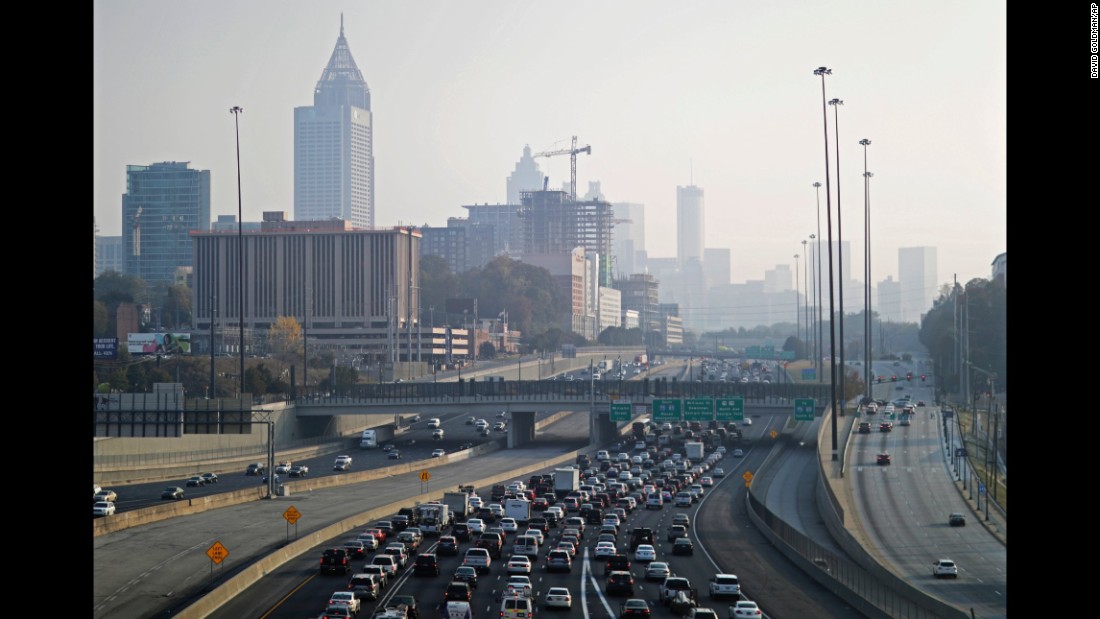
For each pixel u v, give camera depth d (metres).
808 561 168.62
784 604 141.50
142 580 155.88
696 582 160.38
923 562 188.00
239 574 149.50
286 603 135.38
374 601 138.38
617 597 146.62
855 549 181.00
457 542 196.25
